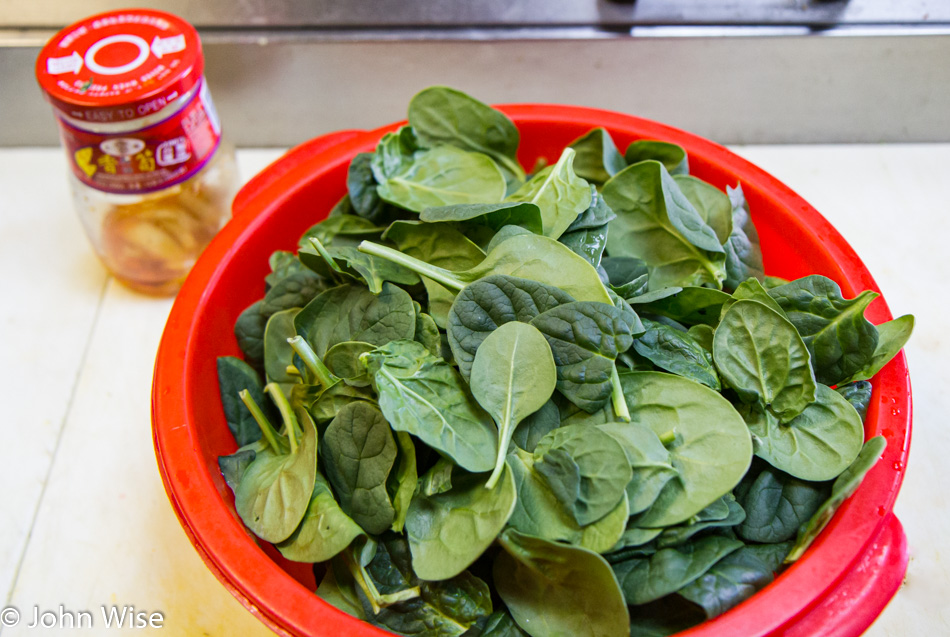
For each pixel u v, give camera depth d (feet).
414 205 2.04
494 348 1.61
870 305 1.91
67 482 2.36
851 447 1.62
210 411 1.95
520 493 1.55
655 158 2.23
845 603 1.49
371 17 2.88
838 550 1.51
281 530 1.62
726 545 1.54
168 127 2.31
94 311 2.80
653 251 2.02
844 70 2.95
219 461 1.86
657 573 1.47
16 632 2.06
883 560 1.56
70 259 2.94
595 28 2.90
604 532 1.44
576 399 1.60
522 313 1.66
